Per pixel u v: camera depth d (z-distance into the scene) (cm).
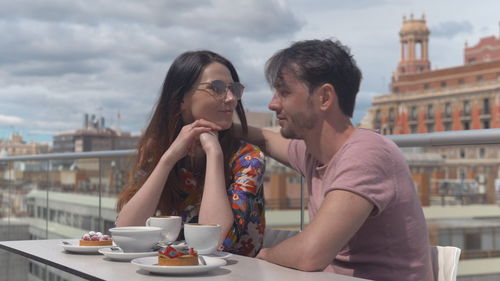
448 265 105
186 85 150
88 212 365
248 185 136
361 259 107
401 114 7731
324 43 111
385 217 104
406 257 105
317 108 110
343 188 99
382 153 103
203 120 136
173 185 147
